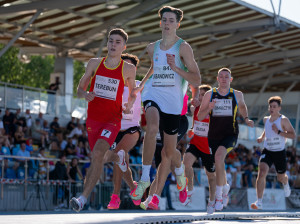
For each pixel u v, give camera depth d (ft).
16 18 136.87
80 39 149.38
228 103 45.60
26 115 115.85
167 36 35.53
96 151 32.32
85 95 32.91
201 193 105.19
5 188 80.59
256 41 172.96
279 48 184.65
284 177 62.54
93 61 34.19
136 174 98.43
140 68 191.93
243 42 173.58
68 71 161.68
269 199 117.08
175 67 34.50
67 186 88.17
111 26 135.95
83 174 94.32
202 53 159.74
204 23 152.05
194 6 136.36
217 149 44.78
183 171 40.73
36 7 118.62
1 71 256.32
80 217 39.70
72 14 134.92
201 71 207.10
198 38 163.73
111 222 30.14
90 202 88.79
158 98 35.35
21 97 120.06
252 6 138.62
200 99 51.11
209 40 161.48
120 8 133.59
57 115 128.98
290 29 162.09
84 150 110.52
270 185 129.39
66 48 160.04
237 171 124.36
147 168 34.83
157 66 35.65
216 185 44.50
